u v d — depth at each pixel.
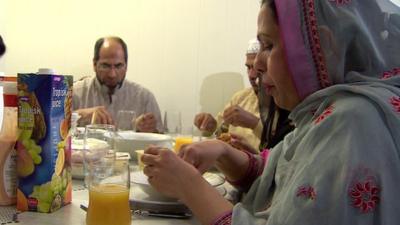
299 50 0.66
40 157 0.75
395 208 0.54
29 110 0.74
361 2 0.69
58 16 3.06
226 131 1.99
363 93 0.60
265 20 0.71
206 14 2.67
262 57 0.75
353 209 0.54
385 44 0.70
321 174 0.56
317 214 0.54
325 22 0.66
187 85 2.75
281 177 0.72
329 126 0.59
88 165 0.84
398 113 0.57
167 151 0.76
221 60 2.67
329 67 0.67
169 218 0.79
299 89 0.68
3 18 3.17
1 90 0.75
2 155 0.77
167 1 2.74
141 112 2.54
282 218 0.57
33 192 0.76
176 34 2.75
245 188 0.99
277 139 1.43
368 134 0.55
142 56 2.85
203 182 0.71
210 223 0.65
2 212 0.76
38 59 3.16
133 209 0.81
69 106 0.81
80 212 0.78
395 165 0.55
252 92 2.41
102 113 1.74
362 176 0.54
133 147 1.31
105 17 2.92
